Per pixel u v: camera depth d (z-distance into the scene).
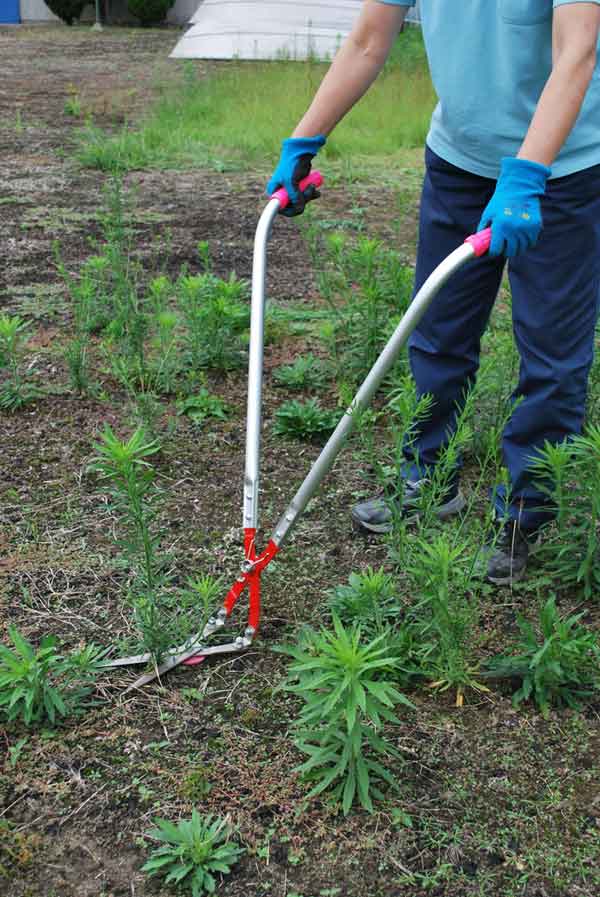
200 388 4.37
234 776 2.29
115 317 4.95
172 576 3.01
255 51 16.28
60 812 2.20
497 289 3.05
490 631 2.78
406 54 13.58
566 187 2.63
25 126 10.79
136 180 8.31
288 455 3.80
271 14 16.58
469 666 2.62
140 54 19.20
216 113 11.02
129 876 2.05
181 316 5.01
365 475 2.92
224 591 2.94
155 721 2.45
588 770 2.31
